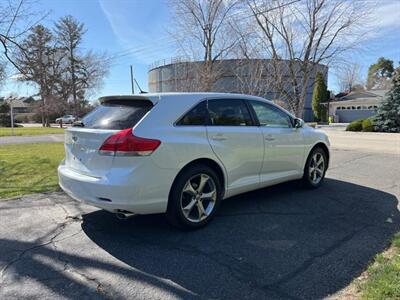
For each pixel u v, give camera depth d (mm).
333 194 5328
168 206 3625
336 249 3322
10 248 3393
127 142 3293
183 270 2941
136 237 3662
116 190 3281
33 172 7184
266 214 4371
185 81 21938
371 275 2777
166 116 3613
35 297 2545
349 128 24703
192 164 3773
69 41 40281
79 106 41750
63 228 3926
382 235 3660
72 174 3740
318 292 2586
